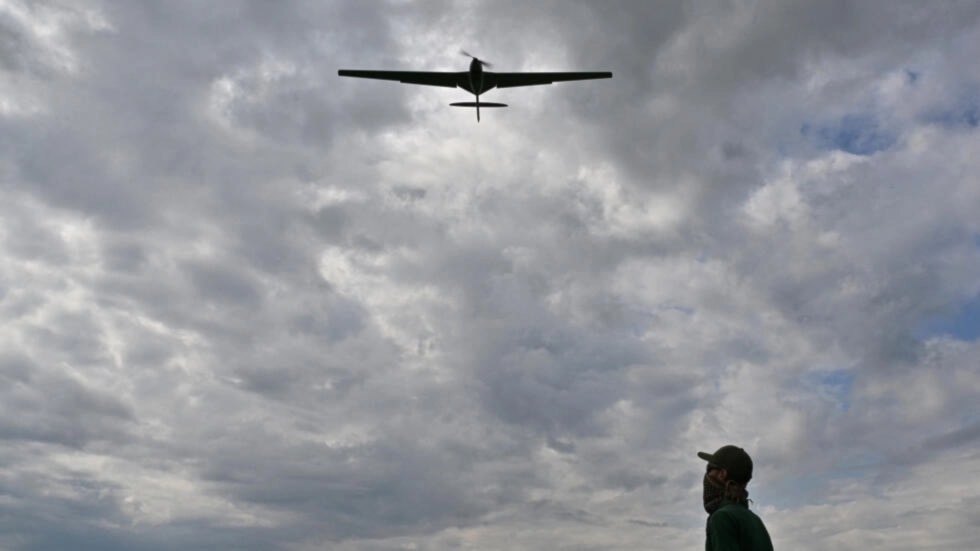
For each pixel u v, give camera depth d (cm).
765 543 604
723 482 642
